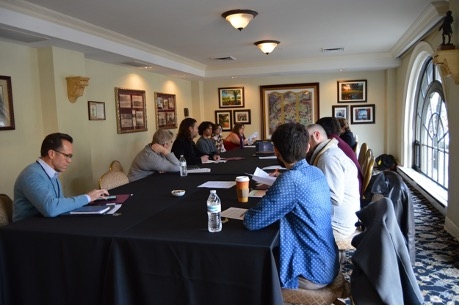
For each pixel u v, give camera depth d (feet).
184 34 15.06
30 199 6.46
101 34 13.97
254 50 19.19
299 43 17.75
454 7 10.45
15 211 6.73
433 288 8.09
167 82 23.75
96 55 15.42
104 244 5.34
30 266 5.72
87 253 5.41
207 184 9.27
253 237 5.16
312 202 5.24
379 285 4.61
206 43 17.03
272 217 5.24
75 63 14.29
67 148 7.05
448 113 11.57
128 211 6.73
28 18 10.82
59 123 13.48
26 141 12.95
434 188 16.34
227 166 12.73
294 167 5.53
